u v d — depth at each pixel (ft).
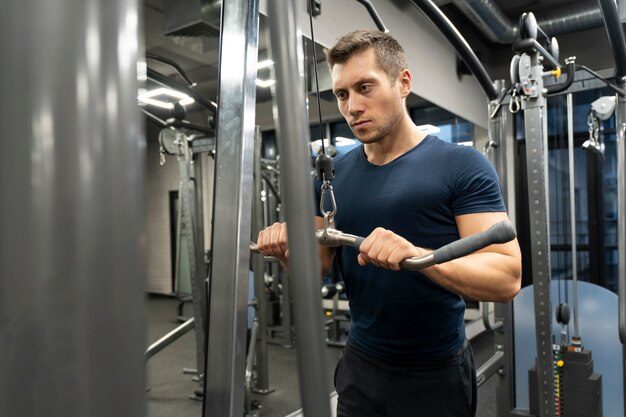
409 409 3.82
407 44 11.16
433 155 3.73
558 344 8.14
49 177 0.73
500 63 16.84
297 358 0.99
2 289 0.73
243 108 2.36
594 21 12.65
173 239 21.83
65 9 0.74
